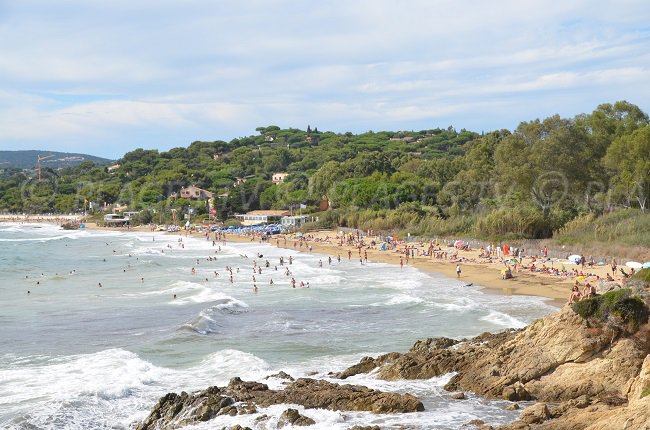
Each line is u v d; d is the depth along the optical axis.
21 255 125.44
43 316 59.91
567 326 31.81
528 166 114.44
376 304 63.06
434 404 30.56
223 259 114.12
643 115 124.06
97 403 34.41
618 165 108.12
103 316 59.53
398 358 37.84
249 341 48.56
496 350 34.22
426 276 83.25
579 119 124.94
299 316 57.97
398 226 141.50
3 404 34.69
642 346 30.25
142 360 43.12
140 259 116.06
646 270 35.72
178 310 61.91
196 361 43.12
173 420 30.78
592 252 89.62
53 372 40.44
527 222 108.94
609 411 25.41
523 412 27.77
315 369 40.50
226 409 30.75
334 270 92.75
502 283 74.38
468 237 117.12
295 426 28.28
